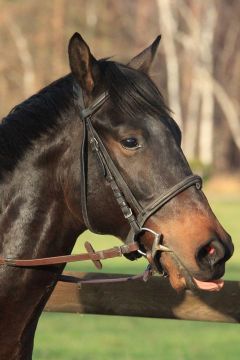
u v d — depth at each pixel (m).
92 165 5.30
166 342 13.30
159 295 7.19
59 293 7.25
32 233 5.51
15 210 5.53
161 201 5.12
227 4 70.69
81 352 12.19
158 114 5.23
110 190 5.25
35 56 66.38
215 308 7.16
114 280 6.04
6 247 5.52
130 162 5.19
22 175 5.52
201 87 63.00
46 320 15.27
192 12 63.56
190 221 5.08
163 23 61.22
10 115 5.63
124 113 5.21
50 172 5.49
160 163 5.16
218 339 13.72
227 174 64.81
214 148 75.19
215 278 5.07
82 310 7.27
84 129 5.30
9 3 66.50
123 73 5.35
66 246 5.62
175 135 5.27
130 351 12.41
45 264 5.46
